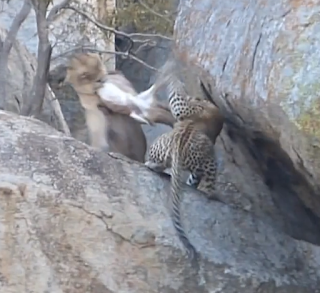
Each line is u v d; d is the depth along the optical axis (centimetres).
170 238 985
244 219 1056
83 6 2195
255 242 1042
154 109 1159
